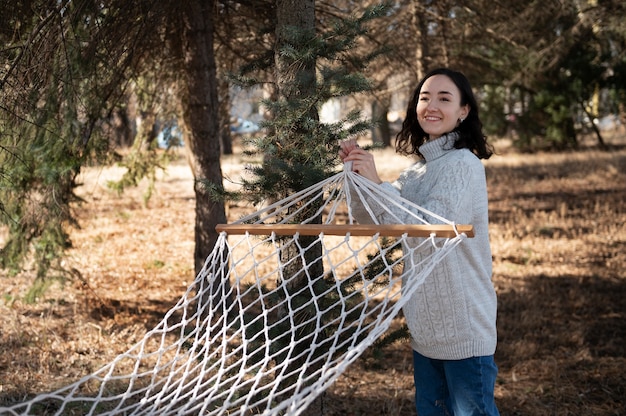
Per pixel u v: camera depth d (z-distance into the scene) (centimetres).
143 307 726
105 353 586
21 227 605
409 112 335
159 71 655
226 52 700
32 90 421
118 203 1380
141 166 866
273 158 354
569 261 964
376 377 577
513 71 1234
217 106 647
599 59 1866
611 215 1262
